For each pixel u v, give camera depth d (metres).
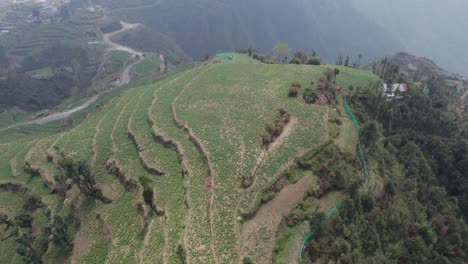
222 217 58.84
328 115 83.56
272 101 89.19
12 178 91.19
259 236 56.84
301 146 73.44
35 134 148.12
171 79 124.00
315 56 150.50
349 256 55.53
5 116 192.75
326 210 63.56
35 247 71.50
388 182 74.38
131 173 78.06
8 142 121.56
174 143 79.50
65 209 78.94
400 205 72.88
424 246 66.12
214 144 74.56
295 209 62.16
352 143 77.69
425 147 97.75
